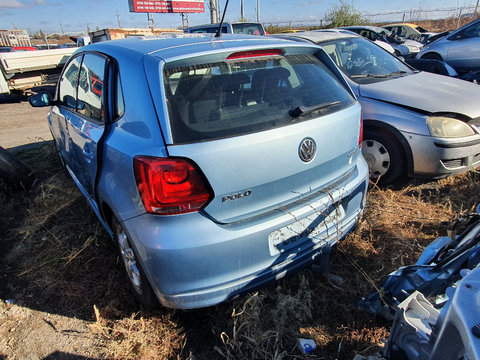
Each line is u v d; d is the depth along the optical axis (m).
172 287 1.80
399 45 12.13
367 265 2.54
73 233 3.22
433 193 3.55
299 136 1.92
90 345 2.09
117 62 2.22
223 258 1.79
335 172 2.24
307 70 2.29
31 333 2.21
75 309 2.38
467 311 1.03
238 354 1.94
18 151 5.86
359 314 2.13
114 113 2.22
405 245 2.72
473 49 8.02
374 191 3.63
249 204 1.84
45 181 4.48
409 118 3.38
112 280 2.59
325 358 1.90
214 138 1.74
